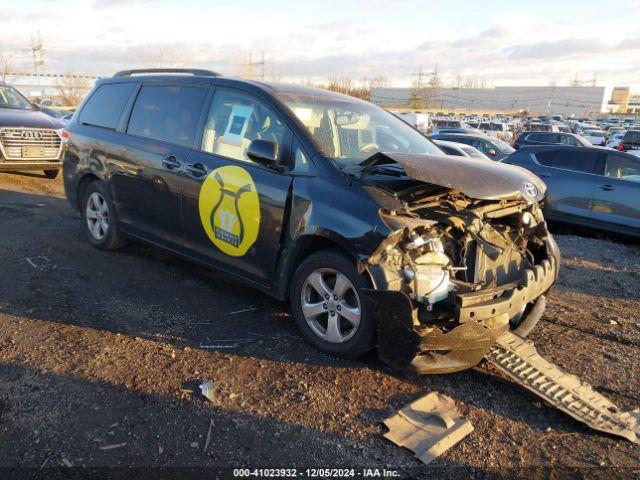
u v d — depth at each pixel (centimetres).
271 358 374
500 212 395
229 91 458
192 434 292
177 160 470
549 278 405
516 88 9725
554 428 318
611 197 859
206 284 506
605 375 383
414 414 318
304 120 416
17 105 984
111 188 547
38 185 938
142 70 575
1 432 283
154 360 361
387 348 340
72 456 270
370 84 9150
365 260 336
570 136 2097
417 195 371
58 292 462
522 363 370
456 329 327
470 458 288
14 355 356
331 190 368
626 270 656
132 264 547
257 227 407
